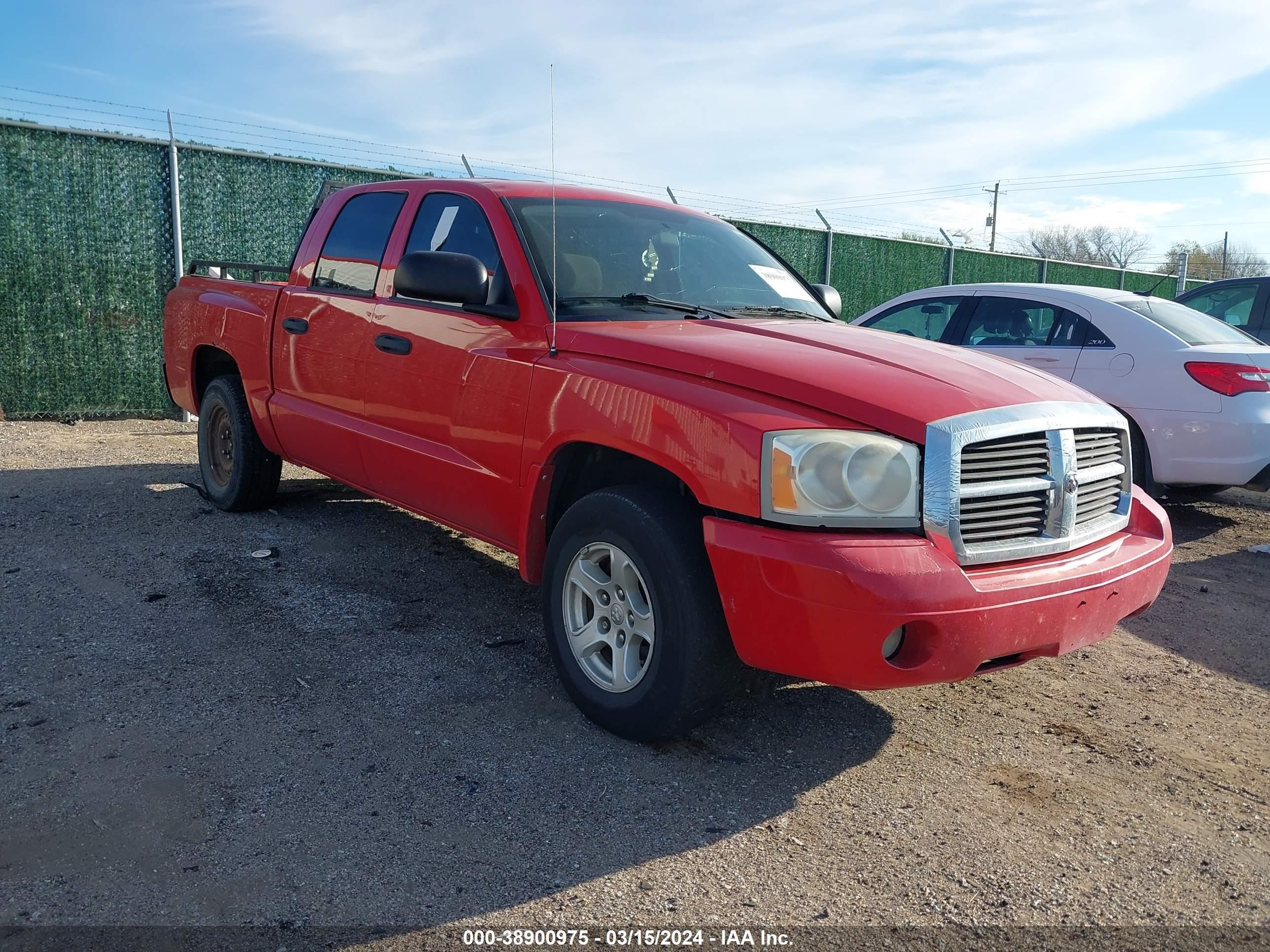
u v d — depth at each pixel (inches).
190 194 362.9
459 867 100.3
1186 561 236.5
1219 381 246.2
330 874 98.0
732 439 112.5
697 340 131.7
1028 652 117.3
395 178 404.5
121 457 296.4
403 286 149.9
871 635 104.9
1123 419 135.8
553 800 114.0
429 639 160.7
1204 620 191.3
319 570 192.7
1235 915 98.7
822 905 97.0
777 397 116.9
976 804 118.6
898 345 141.6
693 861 103.6
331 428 185.6
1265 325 372.5
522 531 143.6
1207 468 250.5
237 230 374.6
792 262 538.9
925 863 105.3
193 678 141.6
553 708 137.9
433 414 159.2
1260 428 244.4
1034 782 125.0
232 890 94.7
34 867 96.6
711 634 117.3
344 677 144.6
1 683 136.6
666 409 119.5
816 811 115.0
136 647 151.5
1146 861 107.7
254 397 212.5
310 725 129.2
